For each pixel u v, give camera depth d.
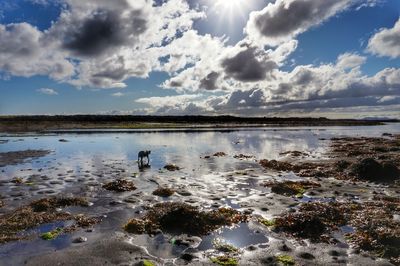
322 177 26.95
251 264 11.45
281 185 22.23
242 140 66.56
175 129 110.25
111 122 162.25
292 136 78.75
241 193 21.44
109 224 15.62
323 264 11.31
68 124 138.50
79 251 12.54
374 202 18.73
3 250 12.77
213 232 14.51
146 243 13.33
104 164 34.88
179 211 15.41
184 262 11.63
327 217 15.97
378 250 12.27
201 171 30.00
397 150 44.25
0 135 82.06
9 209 18.12
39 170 30.92
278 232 14.45
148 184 24.62
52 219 16.27
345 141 62.47
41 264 11.53
